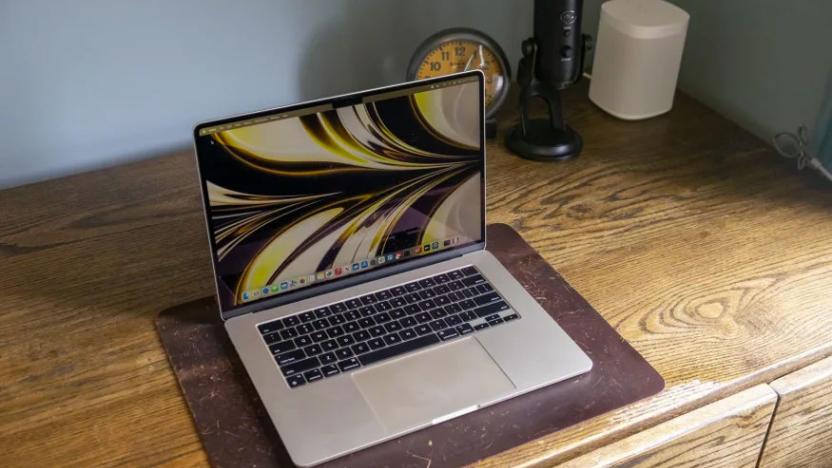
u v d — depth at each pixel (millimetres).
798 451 1016
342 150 952
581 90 1454
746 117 1378
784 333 967
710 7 1387
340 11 1313
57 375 909
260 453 822
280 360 902
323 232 969
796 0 1233
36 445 834
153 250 1086
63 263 1062
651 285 1032
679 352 940
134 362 927
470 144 1009
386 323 948
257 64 1306
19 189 1196
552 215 1151
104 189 1198
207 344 943
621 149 1297
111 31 1193
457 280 1012
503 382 881
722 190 1205
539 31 1208
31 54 1166
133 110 1267
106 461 819
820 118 1226
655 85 1335
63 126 1237
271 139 919
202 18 1234
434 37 1250
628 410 873
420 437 835
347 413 845
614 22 1299
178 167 1250
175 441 840
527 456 823
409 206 1002
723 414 901
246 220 928
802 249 1092
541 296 1012
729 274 1051
